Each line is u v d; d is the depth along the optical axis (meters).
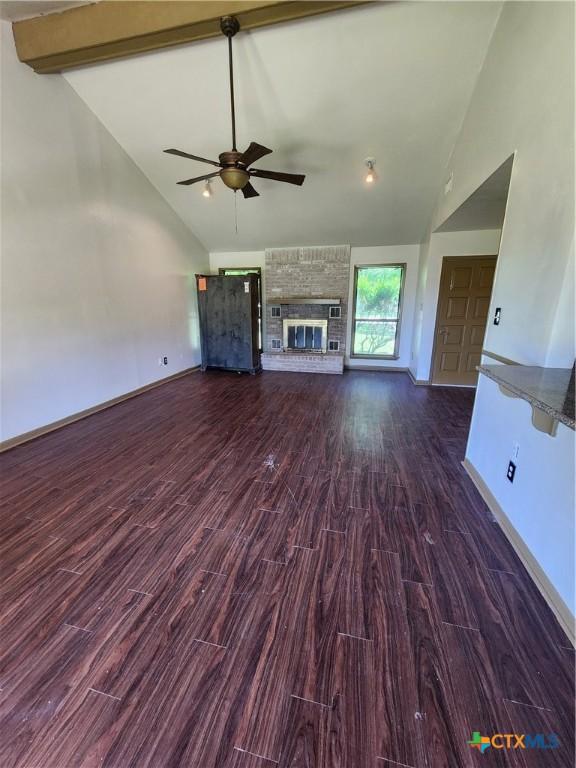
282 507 2.22
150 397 4.58
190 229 5.73
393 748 1.04
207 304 5.83
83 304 3.70
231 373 6.02
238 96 3.26
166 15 2.54
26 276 3.07
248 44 2.80
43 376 3.30
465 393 4.80
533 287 1.87
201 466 2.75
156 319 5.00
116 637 1.37
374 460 2.84
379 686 1.20
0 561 1.77
